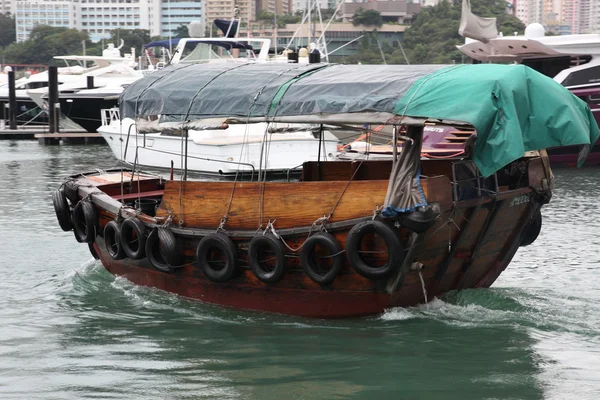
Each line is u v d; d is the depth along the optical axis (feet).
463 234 48.24
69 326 51.52
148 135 129.70
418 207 43.68
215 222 51.57
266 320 51.06
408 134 45.03
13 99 214.48
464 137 86.28
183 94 53.98
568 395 40.47
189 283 54.44
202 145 120.88
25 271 65.51
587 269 65.41
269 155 118.01
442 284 51.60
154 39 581.94
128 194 67.26
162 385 41.91
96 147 183.73
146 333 49.88
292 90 49.96
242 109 50.83
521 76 45.32
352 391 40.98
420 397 40.29
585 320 51.24
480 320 50.57
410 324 49.62
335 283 48.06
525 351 45.98
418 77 46.83
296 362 44.68
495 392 40.86
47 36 573.33
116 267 61.31
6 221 87.20
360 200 46.21
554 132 45.70
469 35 97.04
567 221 86.22
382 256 45.65
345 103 46.88
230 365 44.50
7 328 51.31
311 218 47.75
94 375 43.39
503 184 52.75
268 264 49.47
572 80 127.65
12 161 149.69
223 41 147.95
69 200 66.08
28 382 42.52
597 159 133.28
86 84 208.85
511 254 56.34
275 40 172.24
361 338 47.78
